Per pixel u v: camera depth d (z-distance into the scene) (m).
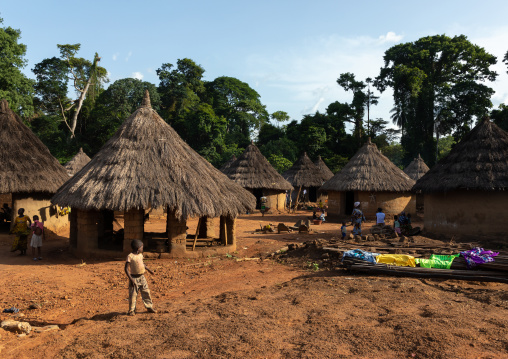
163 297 8.72
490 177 15.52
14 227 14.04
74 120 59.47
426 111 65.19
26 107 36.94
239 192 15.23
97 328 6.08
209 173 14.71
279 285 9.02
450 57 67.94
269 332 5.70
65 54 59.03
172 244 13.14
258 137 82.06
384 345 5.15
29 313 7.74
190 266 12.09
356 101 68.94
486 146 16.64
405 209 27.47
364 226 23.81
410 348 5.04
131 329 5.95
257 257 13.43
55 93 59.34
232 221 14.96
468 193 16.27
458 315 6.29
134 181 12.66
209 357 4.88
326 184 28.36
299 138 64.31
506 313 6.44
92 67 61.41
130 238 13.27
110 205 12.04
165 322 6.21
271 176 33.28
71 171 30.23
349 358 4.77
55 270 11.63
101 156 13.73
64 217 20.67
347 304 7.10
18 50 36.22
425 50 66.56
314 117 66.56
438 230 17.45
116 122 60.16
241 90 91.81
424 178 18.34
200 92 85.88
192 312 6.79
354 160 28.27
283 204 34.97
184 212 12.38
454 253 10.72
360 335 5.48
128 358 4.89
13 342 5.78
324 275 10.04
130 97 61.72
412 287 8.22
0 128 17.84
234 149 68.94
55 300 8.69
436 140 67.25
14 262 12.89
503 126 47.16
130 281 6.89
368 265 9.74
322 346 5.11
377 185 26.02
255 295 7.94
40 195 18.06
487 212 15.81
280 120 94.75
